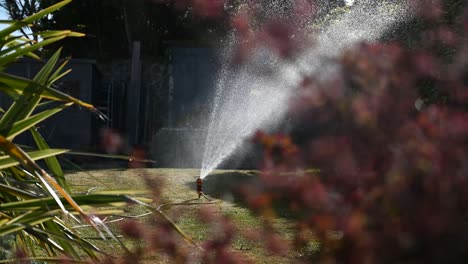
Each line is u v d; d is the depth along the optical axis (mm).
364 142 2334
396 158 2240
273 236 2840
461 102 2416
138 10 39156
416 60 2420
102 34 44188
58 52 5031
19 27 4418
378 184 2270
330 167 2369
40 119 4418
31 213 4121
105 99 34062
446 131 2197
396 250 2104
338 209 2299
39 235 4703
